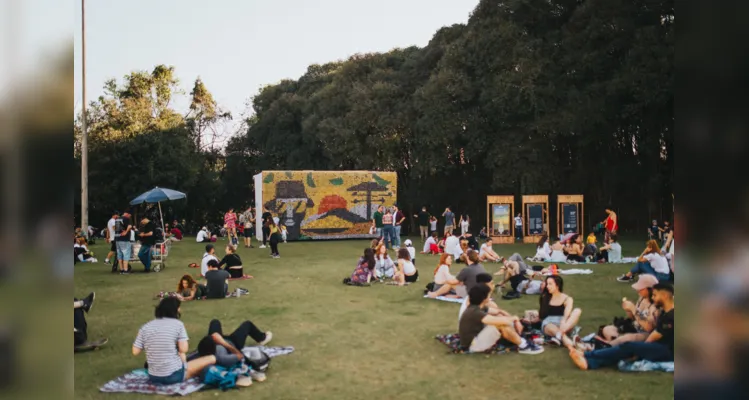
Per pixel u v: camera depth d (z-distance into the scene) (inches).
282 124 1754.4
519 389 228.2
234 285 532.1
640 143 1093.8
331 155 1493.6
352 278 532.4
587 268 624.7
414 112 1355.8
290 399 220.4
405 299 449.4
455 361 271.0
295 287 518.0
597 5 1064.8
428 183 1459.2
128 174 1446.9
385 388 231.8
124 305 436.1
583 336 317.1
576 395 219.5
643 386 228.2
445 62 1283.2
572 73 1104.8
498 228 1019.3
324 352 289.6
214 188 1713.8
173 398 224.2
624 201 1229.1
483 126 1224.2
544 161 1146.0
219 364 246.5
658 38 990.4
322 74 1872.5
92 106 1455.5
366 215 1208.2
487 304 300.2
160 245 702.5
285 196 1166.3
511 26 1158.3
